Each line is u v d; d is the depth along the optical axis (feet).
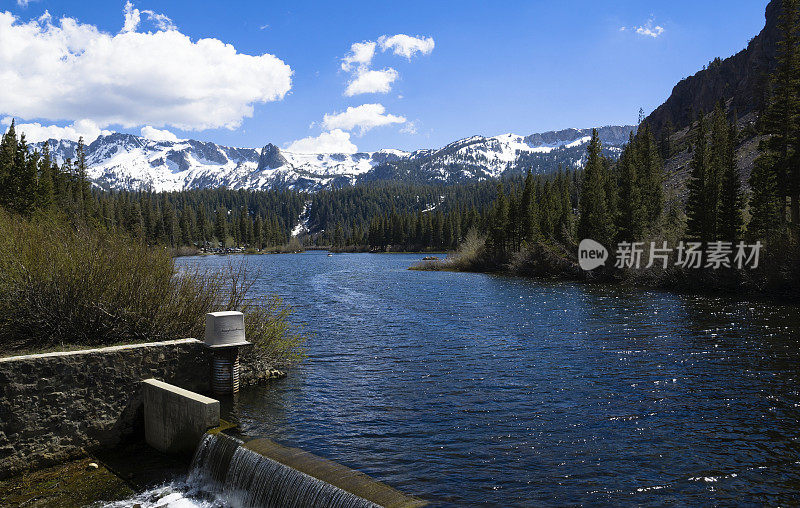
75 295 42.42
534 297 130.93
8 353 37.19
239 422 37.04
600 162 282.15
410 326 85.87
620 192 240.32
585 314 98.43
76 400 34.06
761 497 27.32
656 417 40.16
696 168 268.00
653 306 109.40
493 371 55.11
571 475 29.91
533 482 28.84
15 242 44.29
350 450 32.94
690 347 65.82
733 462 31.81
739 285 131.23
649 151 349.61
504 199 290.56
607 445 34.65
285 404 42.47
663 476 29.86
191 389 41.34
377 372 54.70
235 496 29.37
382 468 30.19
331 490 25.61
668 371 54.03
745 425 38.17
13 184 186.91
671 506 26.32
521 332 79.20
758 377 51.06
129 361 36.94
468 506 25.68
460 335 77.10
